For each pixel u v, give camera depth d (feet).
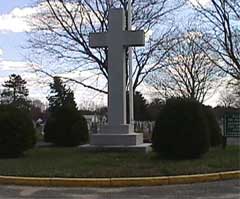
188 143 49.93
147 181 36.99
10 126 55.62
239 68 88.58
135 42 61.52
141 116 180.04
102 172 40.04
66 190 35.27
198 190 34.45
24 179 37.93
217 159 49.26
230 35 88.48
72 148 69.92
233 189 34.68
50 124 75.72
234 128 64.64
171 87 160.15
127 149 58.23
